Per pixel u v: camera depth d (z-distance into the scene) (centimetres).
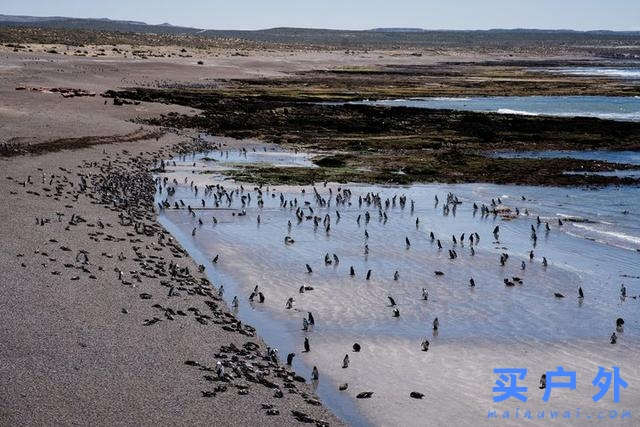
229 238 5266
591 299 4144
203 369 3017
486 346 3494
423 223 5775
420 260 4825
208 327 3503
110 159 7575
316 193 6444
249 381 2961
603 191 6888
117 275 4094
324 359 3322
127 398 2727
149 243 4866
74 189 6075
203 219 5775
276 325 3712
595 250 5081
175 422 2592
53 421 2527
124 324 3412
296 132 10269
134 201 6053
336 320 3791
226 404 2750
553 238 5372
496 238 5347
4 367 2872
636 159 8481
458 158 8394
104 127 9081
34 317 3378
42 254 4284
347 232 5488
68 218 5172
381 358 3341
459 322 3791
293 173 7569
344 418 2786
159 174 7306
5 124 8481
